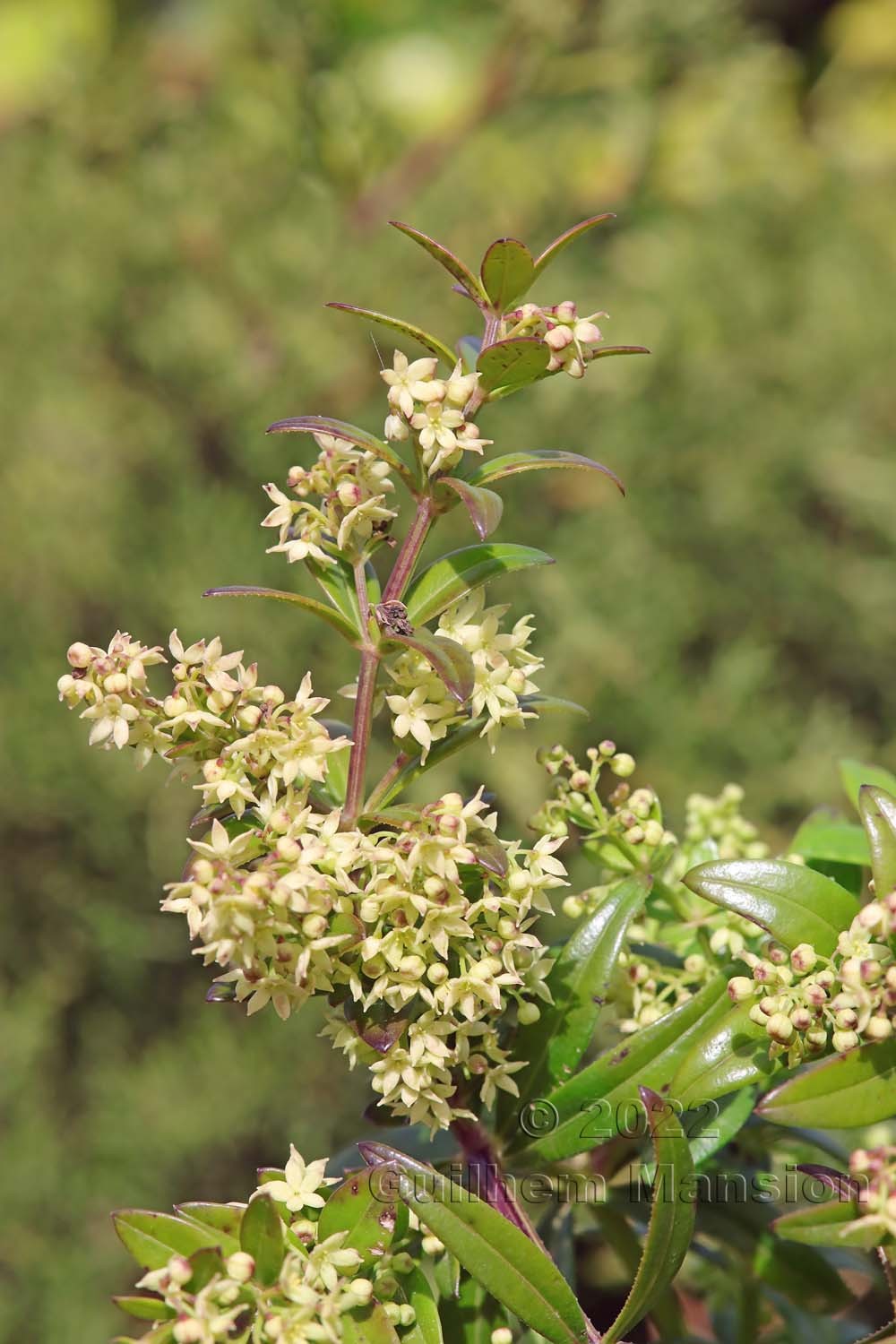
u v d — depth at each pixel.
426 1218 0.34
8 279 0.99
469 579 0.36
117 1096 0.95
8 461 0.98
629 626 1.02
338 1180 0.36
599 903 0.37
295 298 1.00
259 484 1.00
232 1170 0.96
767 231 1.10
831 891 0.35
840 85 1.16
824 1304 0.39
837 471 1.07
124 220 0.99
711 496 1.05
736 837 0.40
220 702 0.35
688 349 1.06
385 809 0.35
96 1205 0.93
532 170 1.06
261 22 0.98
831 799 1.03
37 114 1.02
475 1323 0.36
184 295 1.00
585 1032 0.36
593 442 1.03
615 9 1.01
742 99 1.09
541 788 0.95
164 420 1.00
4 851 0.96
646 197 1.09
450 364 0.36
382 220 1.03
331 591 0.36
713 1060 0.35
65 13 1.03
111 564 0.96
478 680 0.35
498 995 0.34
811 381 1.07
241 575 0.97
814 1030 0.34
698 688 1.05
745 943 0.38
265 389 0.99
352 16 1.01
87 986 0.98
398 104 1.02
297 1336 0.33
